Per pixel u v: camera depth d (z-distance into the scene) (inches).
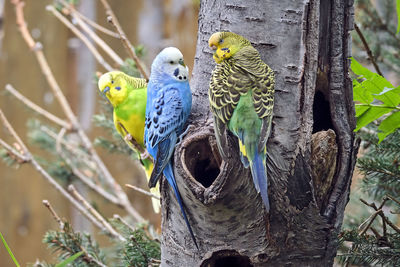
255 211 208.1
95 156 377.7
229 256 231.8
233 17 223.3
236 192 201.9
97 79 348.8
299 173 212.1
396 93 231.5
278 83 215.9
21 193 537.3
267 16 218.2
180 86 226.8
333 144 216.8
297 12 215.6
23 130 527.5
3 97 527.8
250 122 203.9
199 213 211.6
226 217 208.7
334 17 219.0
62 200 537.3
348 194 224.8
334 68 221.0
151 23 550.9
